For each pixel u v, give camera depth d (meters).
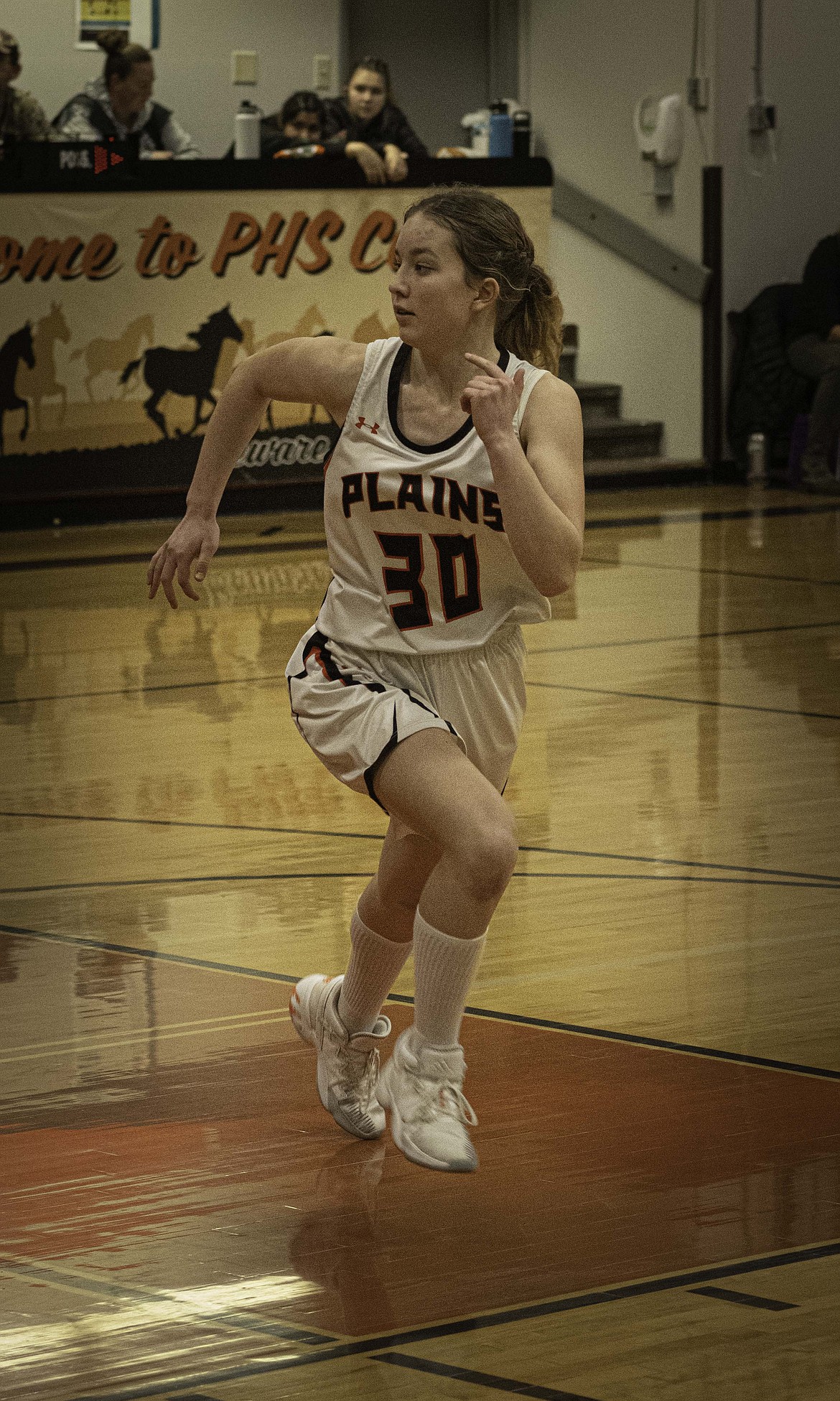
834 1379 4.60
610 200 28.27
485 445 5.18
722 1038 7.27
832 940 8.50
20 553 21.22
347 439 5.71
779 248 27.86
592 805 10.95
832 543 21.67
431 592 5.66
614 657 15.46
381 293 24.42
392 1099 5.52
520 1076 6.87
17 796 11.20
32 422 22.91
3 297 22.39
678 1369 4.66
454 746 5.48
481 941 5.46
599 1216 5.66
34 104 23.36
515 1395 4.53
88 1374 4.66
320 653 5.82
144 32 26.98
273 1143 6.30
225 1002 7.71
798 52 27.55
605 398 28.48
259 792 11.34
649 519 23.98
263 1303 5.08
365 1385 4.58
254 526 23.22
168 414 23.64
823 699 13.89
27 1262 5.36
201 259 23.36
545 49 28.92
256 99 27.98
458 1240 5.50
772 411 27.48
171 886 9.40
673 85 27.20
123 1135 6.35
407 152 25.06
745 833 10.33
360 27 29.28
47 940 8.54
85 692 14.21
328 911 8.98
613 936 8.58
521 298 5.64
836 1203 5.72
